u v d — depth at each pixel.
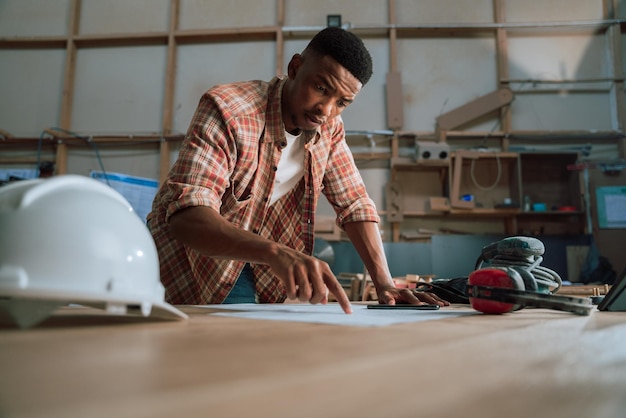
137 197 2.83
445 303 0.94
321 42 1.04
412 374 0.18
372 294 2.49
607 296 0.74
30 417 0.11
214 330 0.38
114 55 4.21
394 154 3.83
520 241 0.83
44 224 0.36
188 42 4.19
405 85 4.01
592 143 3.87
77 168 4.06
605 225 3.57
